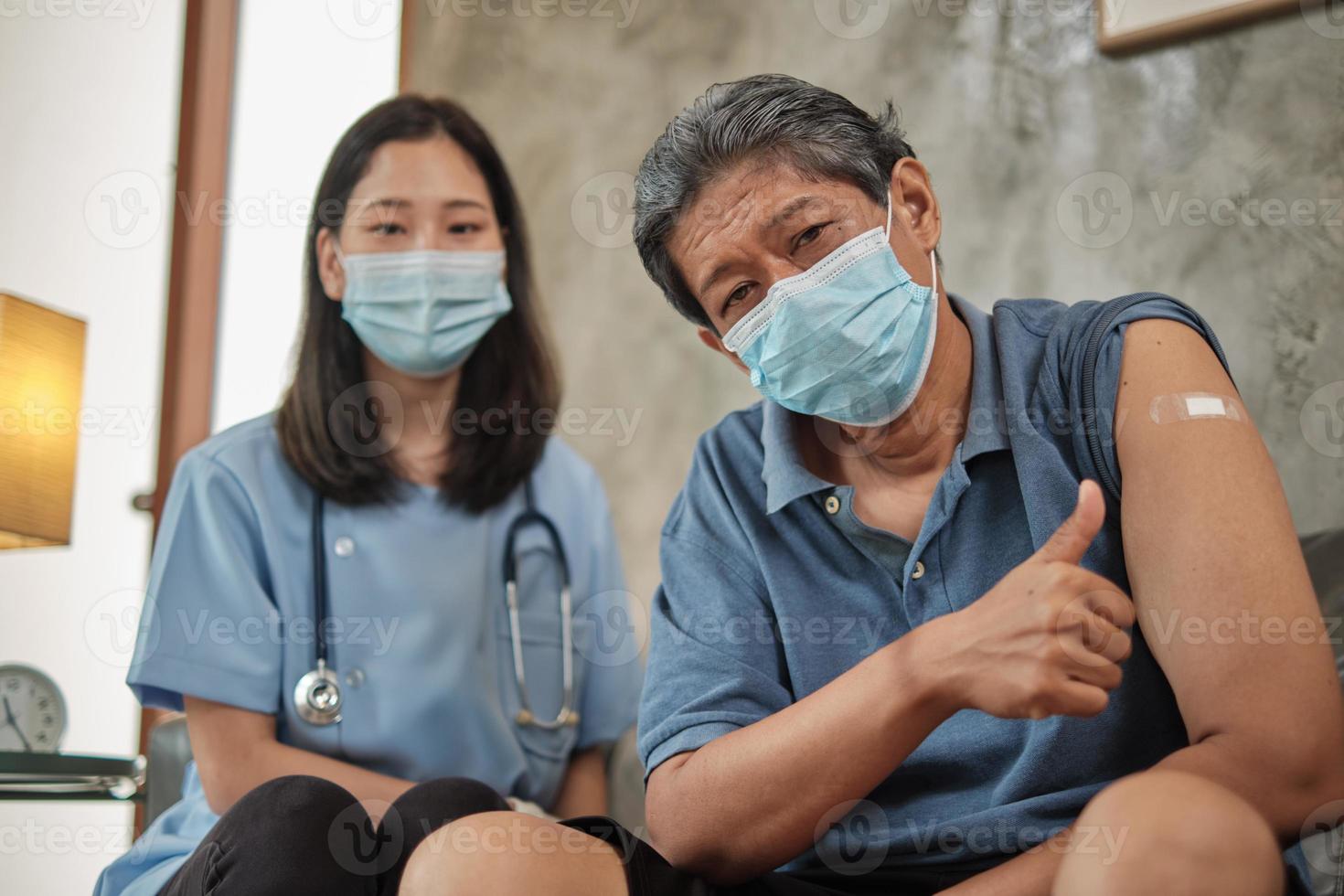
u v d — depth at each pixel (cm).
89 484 270
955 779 99
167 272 279
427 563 172
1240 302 205
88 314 278
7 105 285
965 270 231
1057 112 228
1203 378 92
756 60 265
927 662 85
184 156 281
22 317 229
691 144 108
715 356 255
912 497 108
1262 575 82
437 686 164
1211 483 86
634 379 262
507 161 286
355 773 153
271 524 167
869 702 86
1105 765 93
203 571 162
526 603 180
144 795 196
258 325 276
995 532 101
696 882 89
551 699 178
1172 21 217
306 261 188
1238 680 80
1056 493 97
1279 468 197
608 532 193
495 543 181
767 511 109
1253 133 209
